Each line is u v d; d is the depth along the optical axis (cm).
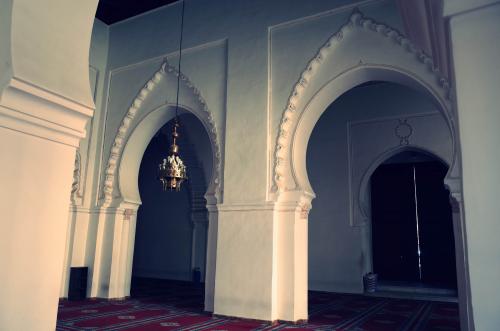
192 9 589
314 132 799
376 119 744
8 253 142
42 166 155
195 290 729
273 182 474
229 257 477
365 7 457
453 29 147
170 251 920
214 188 516
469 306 135
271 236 458
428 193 920
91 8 181
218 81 544
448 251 881
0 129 144
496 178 134
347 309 557
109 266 586
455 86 144
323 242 757
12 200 145
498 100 138
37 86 152
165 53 598
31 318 147
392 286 811
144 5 621
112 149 612
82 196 608
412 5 204
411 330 429
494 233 132
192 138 873
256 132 494
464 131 140
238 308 459
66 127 164
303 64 485
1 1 160
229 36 543
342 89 488
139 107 616
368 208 924
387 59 441
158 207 957
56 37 167
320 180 778
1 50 154
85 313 472
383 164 966
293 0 506
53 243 156
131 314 473
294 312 441
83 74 176
